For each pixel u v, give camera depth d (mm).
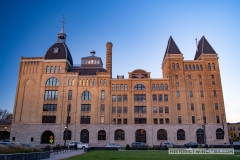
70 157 31469
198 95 75812
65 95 77438
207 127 72625
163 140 72250
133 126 73875
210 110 74062
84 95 77750
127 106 76188
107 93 77312
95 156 33062
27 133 74438
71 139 73250
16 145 28406
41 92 78000
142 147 54938
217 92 76000
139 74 79875
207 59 79125
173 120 73500
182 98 75562
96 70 84000
